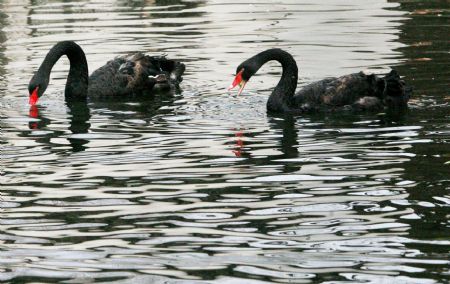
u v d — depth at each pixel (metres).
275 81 18.94
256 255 9.13
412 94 16.83
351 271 8.65
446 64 19.08
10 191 11.55
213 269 8.80
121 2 28.47
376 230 9.72
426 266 8.72
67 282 8.58
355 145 13.53
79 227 10.11
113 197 11.20
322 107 16.23
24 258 9.20
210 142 14.02
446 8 25.61
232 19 25.11
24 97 17.95
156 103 17.41
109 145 14.02
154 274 8.72
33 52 21.58
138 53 19.11
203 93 17.95
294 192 11.18
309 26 23.83
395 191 11.04
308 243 9.42
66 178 12.12
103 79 18.36
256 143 13.88
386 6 26.33
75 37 23.09
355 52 20.69
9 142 14.38
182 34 23.25
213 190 11.38
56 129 15.30
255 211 10.49
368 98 16.19
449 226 9.75
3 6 28.33
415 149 13.09
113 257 9.17
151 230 9.95
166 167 12.57
